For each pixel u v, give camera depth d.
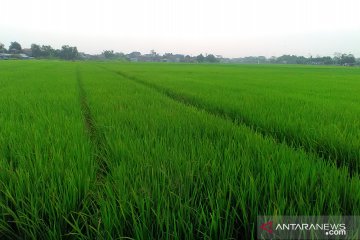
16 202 2.16
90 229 1.92
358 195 2.07
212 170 2.55
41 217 2.08
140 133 4.23
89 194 2.28
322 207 1.99
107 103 7.64
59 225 1.96
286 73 39.62
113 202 2.00
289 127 4.92
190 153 3.20
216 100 8.53
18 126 4.48
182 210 1.91
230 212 2.02
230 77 26.17
